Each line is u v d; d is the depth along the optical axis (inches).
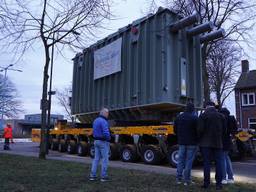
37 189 285.9
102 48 639.1
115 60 597.3
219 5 809.5
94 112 660.1
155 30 520.7
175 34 519.8
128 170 416.2
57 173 375.2
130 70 561.9
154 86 513.0
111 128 618.2
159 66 510.9
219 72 1261.1
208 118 305.6
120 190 284.7
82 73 716.0
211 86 1273.4
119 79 593.6
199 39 550.9
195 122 320.2
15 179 332.2
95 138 341.7
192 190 290.0
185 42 528.7
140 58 545.6
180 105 513.3
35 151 843.4
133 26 564.7
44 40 545.3
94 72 659.4
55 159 555.8
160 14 522.0
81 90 714.8
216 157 307.1
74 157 662.5
